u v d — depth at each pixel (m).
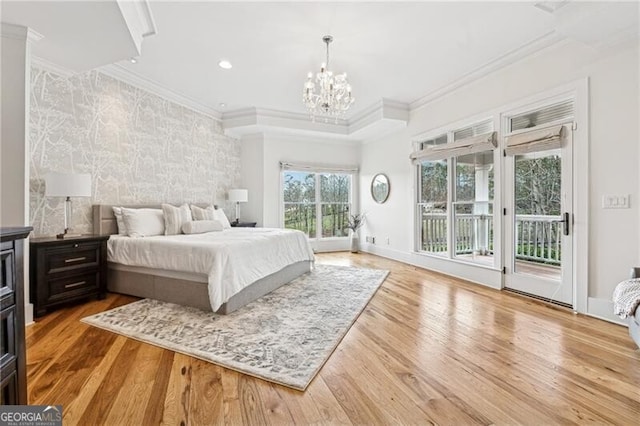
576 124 2.85
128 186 3.97
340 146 6.78
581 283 2.81
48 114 3.08
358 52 3.42
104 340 2.20
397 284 3.88
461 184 4.36
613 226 2.60
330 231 6.88
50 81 3.10
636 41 2.45
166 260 2.96
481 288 3.69
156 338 2.22
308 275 4.33
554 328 2.45
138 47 2.78
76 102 3.35
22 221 2.47
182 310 2.82
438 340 2.23
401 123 5.27
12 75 2.43
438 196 4.77
